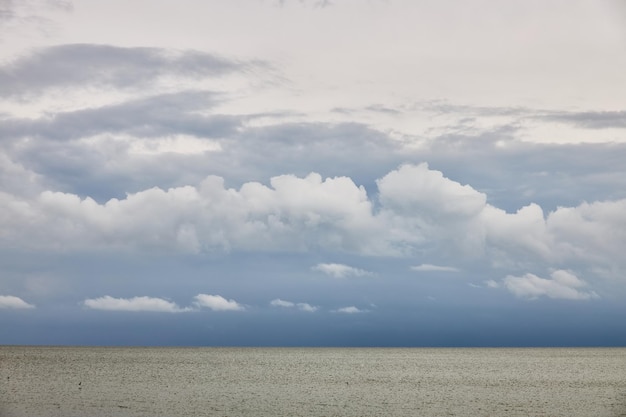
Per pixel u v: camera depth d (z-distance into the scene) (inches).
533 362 6855.3
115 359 6643.7
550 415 2222.0
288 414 2196.1
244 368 5004.9
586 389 3161.9
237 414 2180.1
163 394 2763.3
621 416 2199.8
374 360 7485.2
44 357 6909.5
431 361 7199.8
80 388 2999.5
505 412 2293.3
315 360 7249.0
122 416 2096.5
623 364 6235.2
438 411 2311.8
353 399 2652.6
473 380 3791.8
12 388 2960.1
